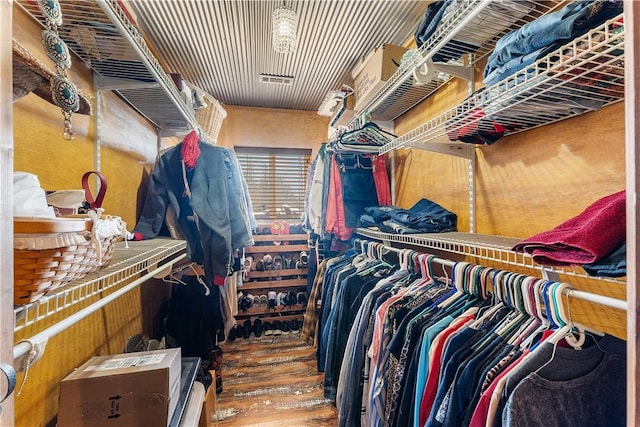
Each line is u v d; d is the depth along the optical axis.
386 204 2.25
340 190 2.17
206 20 1.81
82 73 1.21
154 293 1.87
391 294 1.32
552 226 1.04
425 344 0.94
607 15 0.65
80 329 1.12
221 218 1.55
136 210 1.71
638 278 0.36
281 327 3.08
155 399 0.93
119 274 0.79
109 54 1.15
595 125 0.90
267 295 3.24
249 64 2.40
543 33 0.73
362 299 1.52
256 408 1.84
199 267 1.97
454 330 0.91
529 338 0.76
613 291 0.85
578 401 0.64
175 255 1.62
